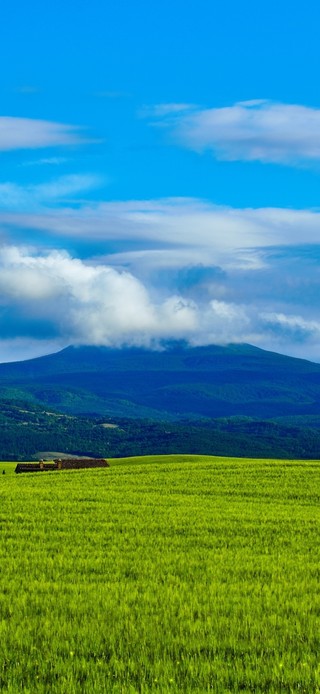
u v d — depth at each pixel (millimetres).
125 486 49500
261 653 14391
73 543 27516
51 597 18641
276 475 55969
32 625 16156
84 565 23047
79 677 13273
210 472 59312
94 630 15773
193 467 64500
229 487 48469
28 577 21219
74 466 88938
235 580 21141
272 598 18828
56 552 25641
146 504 39531
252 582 20984
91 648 14719
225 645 14953
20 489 48031
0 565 22891
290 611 17844
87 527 31250
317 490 46656
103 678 12977
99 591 19438
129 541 27703
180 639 15234
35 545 26844
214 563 23562
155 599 18578
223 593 19531
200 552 25484
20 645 14836
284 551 26078
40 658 14008
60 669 13438
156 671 13422
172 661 13992
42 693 12352
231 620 16672
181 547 26734
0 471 105000
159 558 24203
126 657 14156
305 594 19281
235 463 68125
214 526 31312
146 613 17359
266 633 15711
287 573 22188
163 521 32781
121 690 12406
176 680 13039
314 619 16859
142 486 49406
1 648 14633
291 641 15320
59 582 20469
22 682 12891
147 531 30344
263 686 12891
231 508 37750
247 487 48469
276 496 44156
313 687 12672
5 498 42188
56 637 15266
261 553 25812
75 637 15445
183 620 16719
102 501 41156
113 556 24781
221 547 27000
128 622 16359
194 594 19188
